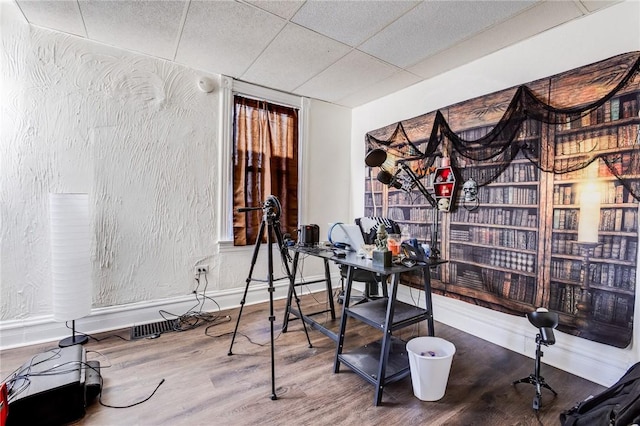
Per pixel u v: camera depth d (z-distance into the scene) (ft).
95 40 7.93
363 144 12.51
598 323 6.21
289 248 8.51
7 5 6.98
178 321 9.04
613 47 6.11
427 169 9.65
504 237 7.75
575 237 6.54
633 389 4.57
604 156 6.15
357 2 6.27
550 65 7.03
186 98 9.35
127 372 6.40
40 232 7.52
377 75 9.69
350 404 5.52
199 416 5.16
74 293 7.13
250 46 8.11
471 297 8.50
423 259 6.65
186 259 9.52
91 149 8.04
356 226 7.95
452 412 5.33
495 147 7.92
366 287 10.05
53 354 5.91
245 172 10.46
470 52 8.15
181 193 9.37
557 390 5.97
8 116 7.12
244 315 9.68
